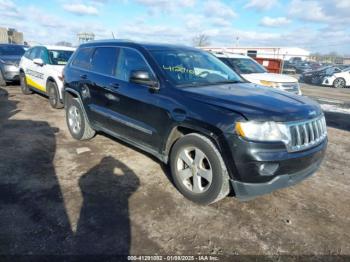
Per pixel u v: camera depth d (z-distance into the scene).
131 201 3.44
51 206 3.26
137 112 3.98
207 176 3.26
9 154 4.64
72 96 5.57
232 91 3.64
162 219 3.12
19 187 3.64
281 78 8.27
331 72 19.19
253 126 2.89
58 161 4.47
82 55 5.43
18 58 11.38
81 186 3.73
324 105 11.02
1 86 11.29
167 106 3.54
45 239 2.74
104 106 4.63
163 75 3.77
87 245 2.69
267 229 3.04
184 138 3.42
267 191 3.02
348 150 5.66
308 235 2.98
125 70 4.33
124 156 4.75
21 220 2.99
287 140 2.97
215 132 3.04
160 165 4.45
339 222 3.23
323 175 4.45
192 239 2.84
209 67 4.43
